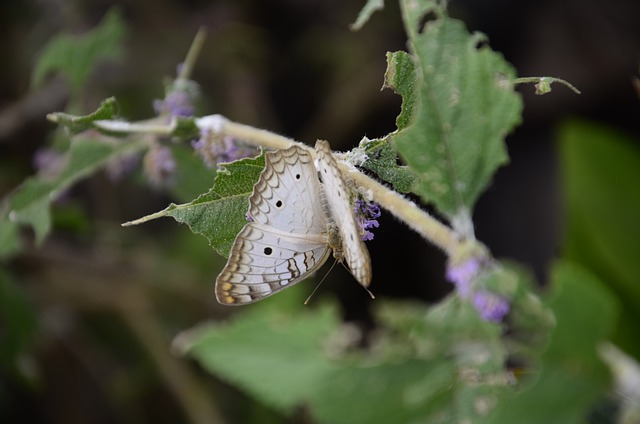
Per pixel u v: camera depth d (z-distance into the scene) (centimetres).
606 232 62
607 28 90
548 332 52
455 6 91
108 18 59
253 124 87
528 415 52
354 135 93
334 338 56
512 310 52
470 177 49
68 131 47
